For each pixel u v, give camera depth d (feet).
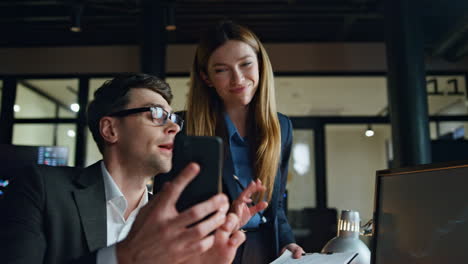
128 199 3.27
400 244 3.01
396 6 16.11
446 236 2.64
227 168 4.28
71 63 21.85
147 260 1.75
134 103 3.10
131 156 3.10
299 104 26.02
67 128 21.88
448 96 21.36
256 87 4.50
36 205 2.80
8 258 2.52
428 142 15.34
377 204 3.32
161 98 3.18
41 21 20.18
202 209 1.74
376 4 18.01
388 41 16.43
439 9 16.99
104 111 3.12
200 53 4.50
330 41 21.81
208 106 4.60
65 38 21.95
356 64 21.53
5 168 10.41
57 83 22.13
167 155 3.12
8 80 21.89
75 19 17.44
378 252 3.23
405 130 15.39
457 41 19.34
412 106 15.44
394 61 15.99
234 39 4.27
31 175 2.93
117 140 3.12
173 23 17.46
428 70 21.43
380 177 3.33
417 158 15.11
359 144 35.96
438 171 2.77
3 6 19.04
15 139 21.59
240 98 4.31
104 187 3.14
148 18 18.08
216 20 19.93
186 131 4.62
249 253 4.03
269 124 4.49
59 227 2.82
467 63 21.26
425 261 2.77
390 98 16.19
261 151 4.39
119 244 1.90
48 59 21.94
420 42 16.01
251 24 20.31
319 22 19.94
